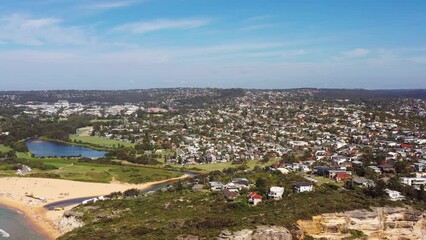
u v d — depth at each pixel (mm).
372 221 123438
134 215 138750
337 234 120000
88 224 137250
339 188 151125
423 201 141000
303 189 145500
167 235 108562
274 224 111875
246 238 106188
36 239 137625
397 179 166250
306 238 115750
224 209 130875
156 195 165375
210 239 104750
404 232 127188
